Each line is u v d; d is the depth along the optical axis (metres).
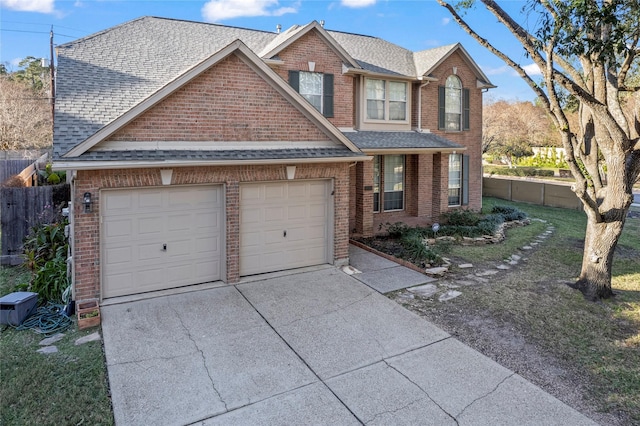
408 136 16.41
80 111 9.16
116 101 9.95
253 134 9.99
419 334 7.63
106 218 8.61
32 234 11.68
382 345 7.21
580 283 9.80
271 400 5.66
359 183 14.66
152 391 5.79
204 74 9.30
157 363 6.50
